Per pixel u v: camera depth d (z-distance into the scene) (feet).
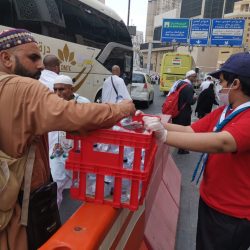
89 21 32.14
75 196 5.88
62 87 12.04
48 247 4.69
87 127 5.15
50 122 4.99
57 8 26.53
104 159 5.60
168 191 14.61
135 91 54.29
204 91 34.37
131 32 59.31
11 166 5.17
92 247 4.76
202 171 7.43
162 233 11.02
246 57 6.41
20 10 22.21
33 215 5.45
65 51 27.94
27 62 5.57
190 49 106.22
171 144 5.86
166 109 24.00
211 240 6.94
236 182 6.55
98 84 34.91
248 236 6.74
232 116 6.43
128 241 7.47
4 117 5.12
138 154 5.42
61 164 11.31
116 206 5.74
